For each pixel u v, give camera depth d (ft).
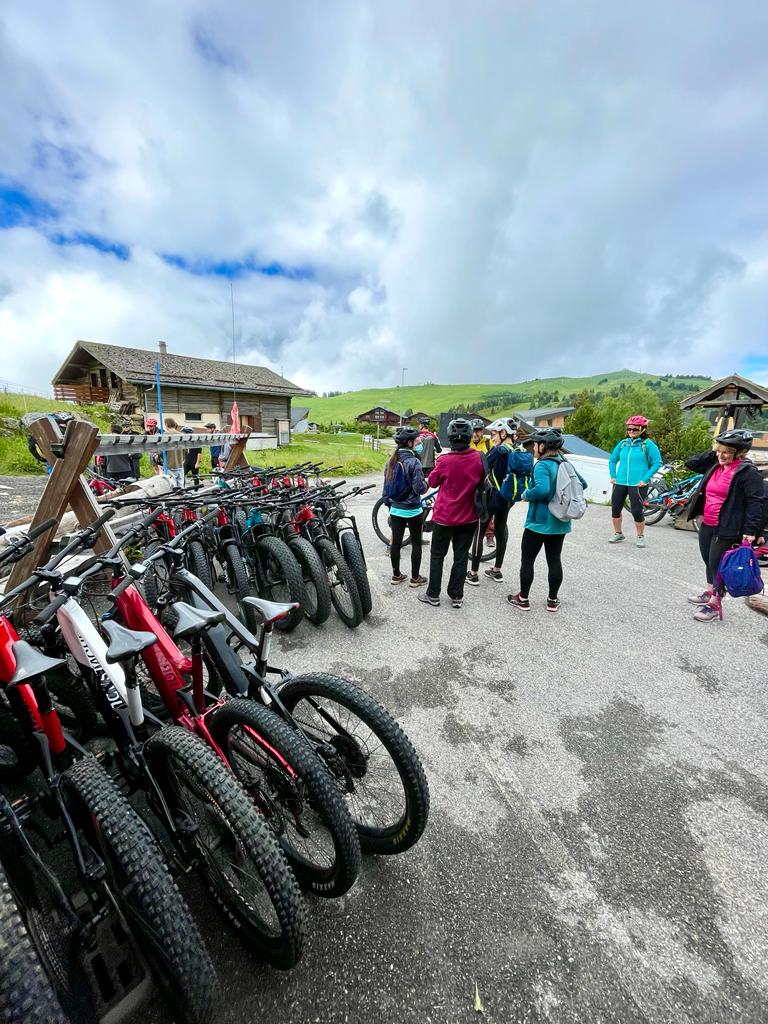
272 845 4.61
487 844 6.81
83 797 4.63
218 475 18.83
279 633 13.35
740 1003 4.94
